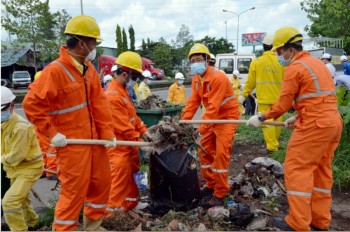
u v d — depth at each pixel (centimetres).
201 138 509
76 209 362
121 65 436
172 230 399
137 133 445
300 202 384
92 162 376
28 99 335
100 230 395
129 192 456
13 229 410
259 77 696
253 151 758
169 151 440
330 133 381
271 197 502
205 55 485
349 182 555
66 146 354
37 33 2362
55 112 354
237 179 535
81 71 362
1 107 386
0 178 429
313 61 395
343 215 469
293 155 392
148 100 718
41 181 627
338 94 652
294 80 389
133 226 419
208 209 448
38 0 2280
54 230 363
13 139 396
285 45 412
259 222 414
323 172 414
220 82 473
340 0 2283
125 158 440
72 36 352
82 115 362
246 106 1330
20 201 408
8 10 2239
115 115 432
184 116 518
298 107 397
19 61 3206
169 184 436
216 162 474
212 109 470
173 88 1156
